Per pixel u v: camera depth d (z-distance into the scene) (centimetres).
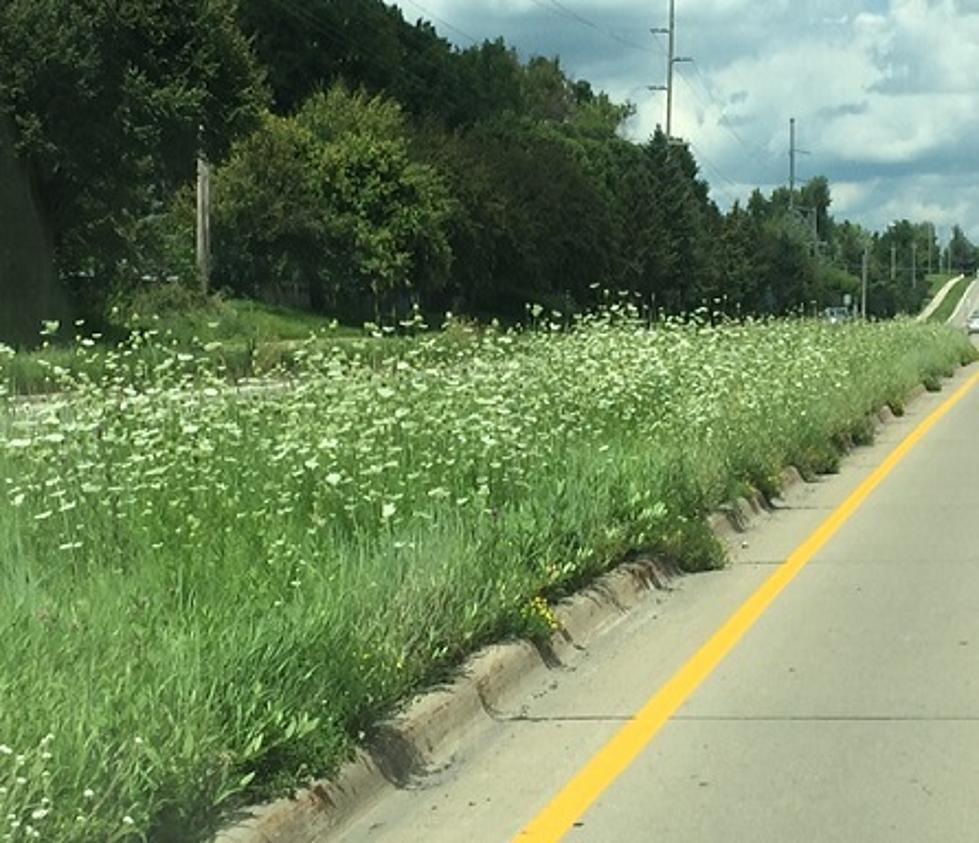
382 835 621
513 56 14338
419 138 7262
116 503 905
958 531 1402
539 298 7494
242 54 4359
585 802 659
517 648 852
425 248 6619
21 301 4094
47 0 3966
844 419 2106
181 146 4284
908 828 615
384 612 762
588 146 10525
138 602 719
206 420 1087
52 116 4025
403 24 10544
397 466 1023
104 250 4491
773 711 796
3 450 1022
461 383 1279
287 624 693
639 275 8300
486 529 947
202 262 5078
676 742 745
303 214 6344
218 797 561
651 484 1205
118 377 1258
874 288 15275
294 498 959
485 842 612
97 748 535
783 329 2697
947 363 3856
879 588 1127
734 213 10419
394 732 697
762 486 1578
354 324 6412
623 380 1539
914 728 757
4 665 609
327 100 7206
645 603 1076
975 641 946
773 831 616
